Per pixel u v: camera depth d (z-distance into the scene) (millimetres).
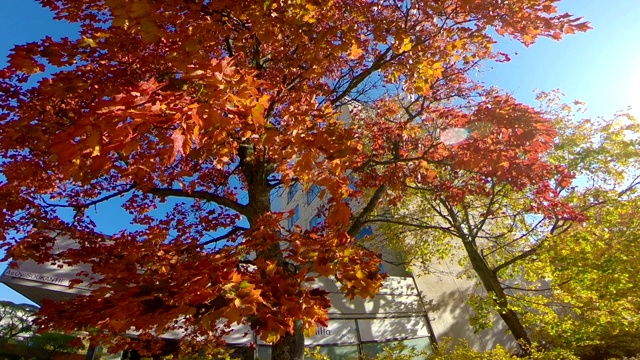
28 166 3477
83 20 3906
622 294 10047
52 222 3998
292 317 2297
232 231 4902
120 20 2309
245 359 8453
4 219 3600
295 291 2426
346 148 2799
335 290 10609
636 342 9438
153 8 2434
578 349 9719
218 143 3127
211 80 1775
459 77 6105
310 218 14383
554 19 3219
